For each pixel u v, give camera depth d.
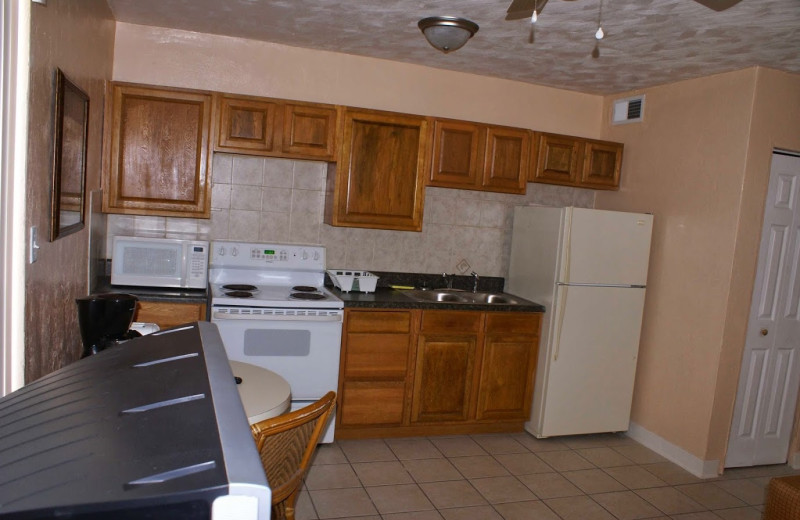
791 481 2.37
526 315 3.74
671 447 3.64
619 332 3.77
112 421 0.77
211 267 3.59
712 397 3.38
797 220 3.52
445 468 3.27
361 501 2.84
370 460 3.29
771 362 3.57
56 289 2.02
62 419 0.80
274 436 1.63
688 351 3.56
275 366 3.26
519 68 3.72
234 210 3.73
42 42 1.70
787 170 3.44
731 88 3.37
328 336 3.34
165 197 3.33
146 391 0.86
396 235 4.04
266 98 3.39
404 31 3.12
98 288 3.13
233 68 3.56
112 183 3.24
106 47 3.08
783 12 2.40
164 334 1.17
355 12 2.86
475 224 4.21
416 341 3.54
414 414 3.60
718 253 3.39
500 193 4.23
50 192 1.85
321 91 3.72
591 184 4.11
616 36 2.89
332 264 3.94
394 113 3.62
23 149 1.52
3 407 0.90
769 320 3.53
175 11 3.09
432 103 3.94
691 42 2.89
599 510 2.94
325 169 3.86
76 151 2.26
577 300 3.66
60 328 2.11
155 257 3.30
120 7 3.08
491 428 3.82
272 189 3.78
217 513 0.61
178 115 3.30
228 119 3.36
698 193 3.55
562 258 3.61
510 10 1.99
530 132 3.91
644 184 3.97
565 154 4.03
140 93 3.23
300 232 3.86
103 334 1.85
